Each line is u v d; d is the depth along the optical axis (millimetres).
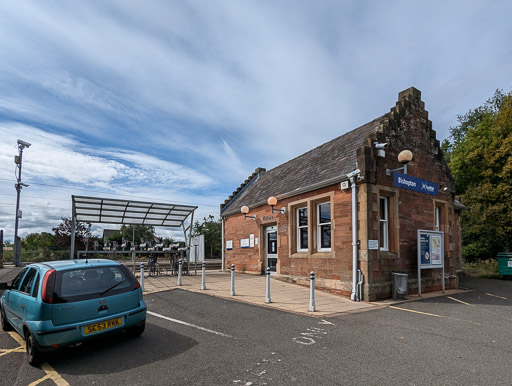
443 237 11094
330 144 14539
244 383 3965
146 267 17750
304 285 11547
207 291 10328
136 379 4129
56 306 4621
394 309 8164
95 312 4914
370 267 9234
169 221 17234
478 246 20734
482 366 4480
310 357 4805
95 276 5262
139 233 32031
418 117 11836
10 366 4684
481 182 21391
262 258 15031
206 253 40125
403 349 5164
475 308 8383
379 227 9938
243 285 11672
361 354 4930
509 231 19250
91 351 5156
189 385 3932
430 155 12047
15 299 5574
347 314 7570
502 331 6238
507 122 20688
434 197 11859
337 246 10242
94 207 14812
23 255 24750
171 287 11188
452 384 3928
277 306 8273
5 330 6465
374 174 9781
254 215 15562
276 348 5199
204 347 5273
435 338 5758
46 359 4855
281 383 3951
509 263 15062
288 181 14438
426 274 11148
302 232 12484
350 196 9945
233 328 6363
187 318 7184
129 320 5277
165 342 5547
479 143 23266
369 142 9883
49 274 4906
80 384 4031
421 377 4125
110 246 15672
